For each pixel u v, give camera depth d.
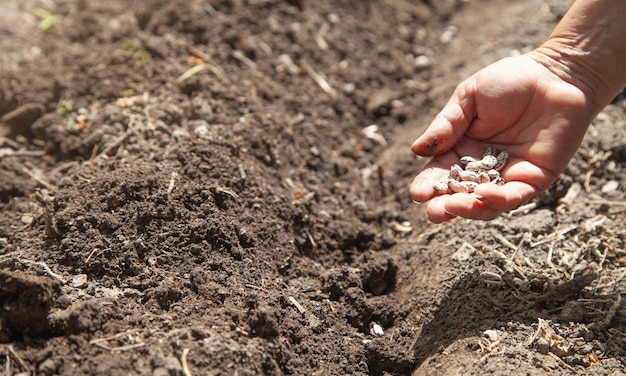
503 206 0.79
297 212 0.91
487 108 0.84
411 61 1.16
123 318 0.80
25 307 0.78
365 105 1.09
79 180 0.89
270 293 0.83
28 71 1.04
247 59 1.07
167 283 0.82
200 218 0.87
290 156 0.98
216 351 0.78
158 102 0.98
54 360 0.76
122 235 0.85
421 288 0.88
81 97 1.00
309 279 0.88
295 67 1.09
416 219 0.95
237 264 0.86
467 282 0.86
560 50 0.84
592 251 0.88
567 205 0.92
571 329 0.82
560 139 0.82
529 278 0.85
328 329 0.84
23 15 1.15
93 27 1.09
